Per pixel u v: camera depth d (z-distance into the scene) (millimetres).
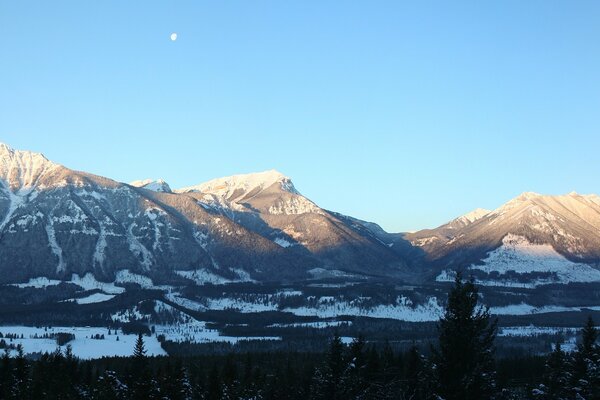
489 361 53875
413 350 83500
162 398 92625
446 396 52781
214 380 101062
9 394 102438
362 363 74500
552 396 76938
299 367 133625
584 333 75500
